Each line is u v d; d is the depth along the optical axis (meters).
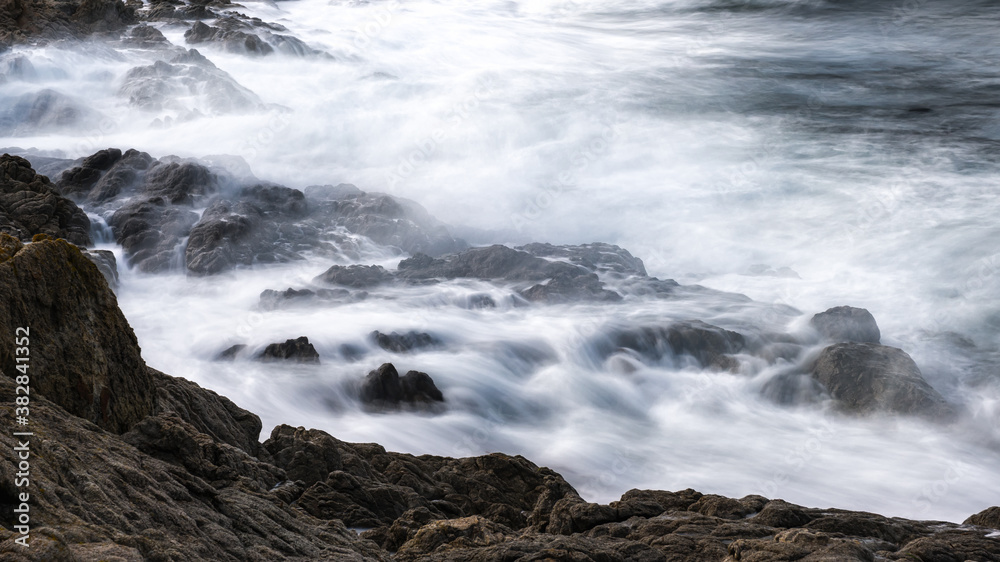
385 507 9.52
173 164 25.36
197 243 22.08
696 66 51.66
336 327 18.50
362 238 24.20
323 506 8.96
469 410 16.11
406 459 11.56
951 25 58.78
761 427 16.27
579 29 65.62
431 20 67.50
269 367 16.69
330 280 21.09
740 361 18.03
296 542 6.85
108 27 47.66
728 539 7.93
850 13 64.31
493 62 53.94
